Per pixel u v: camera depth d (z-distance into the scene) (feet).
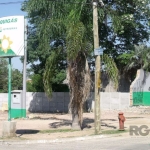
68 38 55.52
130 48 127.95
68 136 55.52
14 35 54.44
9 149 44.88
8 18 54.90
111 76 59.47
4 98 123.75
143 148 42.65
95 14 56.34
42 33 66.28
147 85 124.47
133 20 116.26
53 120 83.41
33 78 130.72
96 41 56.08
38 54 111.55
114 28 63.36
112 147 44.42
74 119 63.41
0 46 55.42
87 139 53.21
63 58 63.26
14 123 54.85
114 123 73.61
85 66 60.49
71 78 60.39
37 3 85.61
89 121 79.36
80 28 55.83
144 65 122.72
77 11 58.95
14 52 54.19
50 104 119.55
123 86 132.77
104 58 60.13
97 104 56.70
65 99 117.91
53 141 51.70
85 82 60.54
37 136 56.29
